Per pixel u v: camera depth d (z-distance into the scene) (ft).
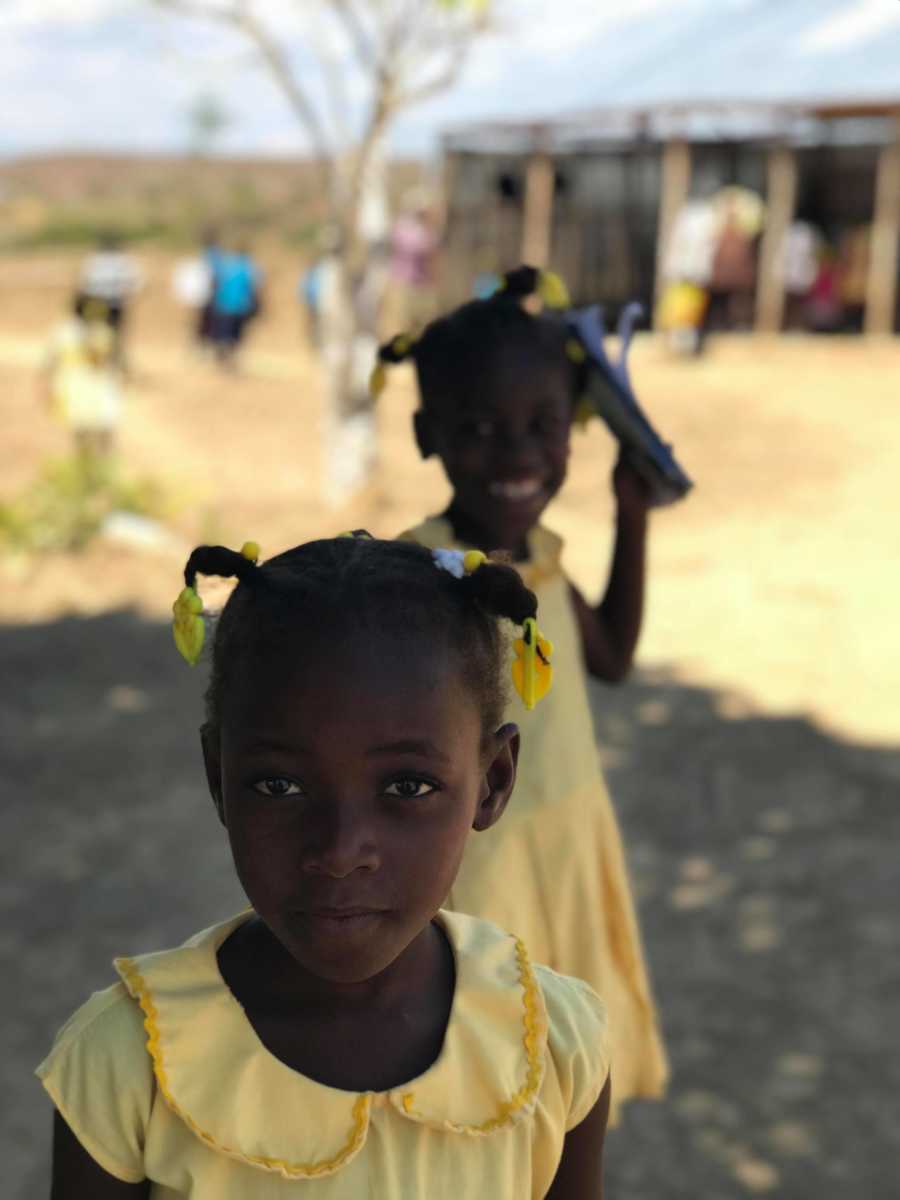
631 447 8.86
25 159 216.33
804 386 53.93
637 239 67.97
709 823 19.67
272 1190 4.51
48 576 29.25
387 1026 4.74
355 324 33.50
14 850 18.54
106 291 56.08
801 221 68.74
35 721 22.56
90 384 37.35
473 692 4.40
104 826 19.25
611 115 64.64
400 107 30.48
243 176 203.82
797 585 30.78
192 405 50.21
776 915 17.24
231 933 4.87
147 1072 4.54
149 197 184.75
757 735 22.75
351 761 4.18
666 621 28.50
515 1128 4.80
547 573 8.52
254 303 61.41
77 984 15.56
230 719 4.31
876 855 18.76
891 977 15.93
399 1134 4.63
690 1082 14.12
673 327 60.59
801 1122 13.55
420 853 4.30
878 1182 12.76
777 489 38.91
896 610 29.25
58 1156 4.63
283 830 4.27
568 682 8.44
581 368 8.54
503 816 8.02
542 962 8.20
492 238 68.08
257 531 32.22
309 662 4.17
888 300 66.74
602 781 8.48
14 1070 14.10
